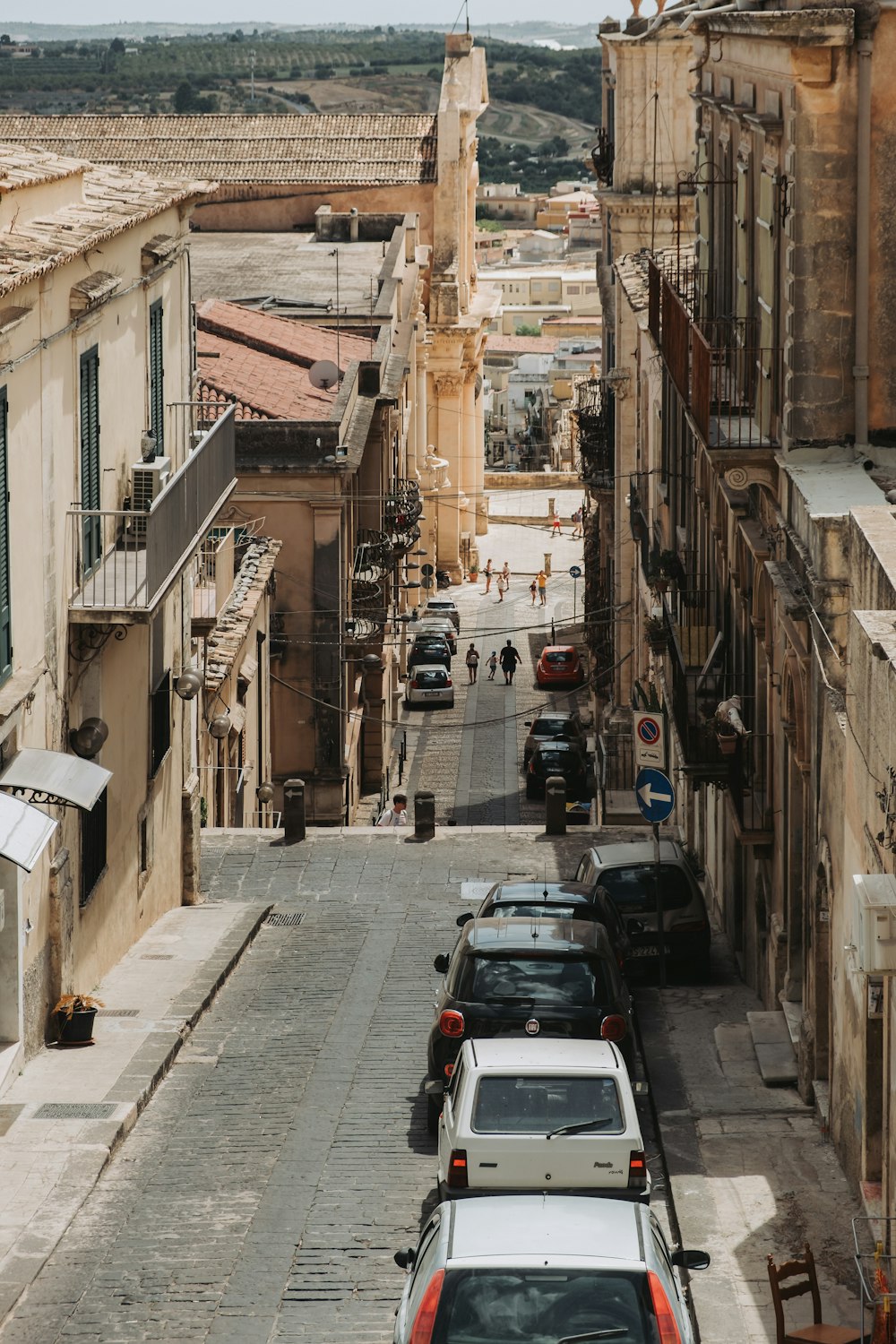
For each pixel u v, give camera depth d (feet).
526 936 76.69
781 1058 79.77
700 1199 65.00
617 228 193.98
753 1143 70.49
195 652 124.77
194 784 116.98
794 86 80.23
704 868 123.85
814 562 74.95
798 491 79.51
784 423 83.05
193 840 116.47
